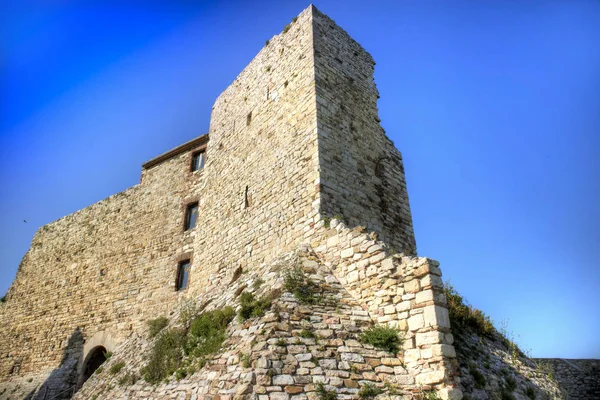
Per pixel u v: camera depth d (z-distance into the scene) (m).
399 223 15.64
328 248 11.80
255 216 15.84
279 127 16.36
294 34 17.55
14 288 28.69
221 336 10.25
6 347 25.97
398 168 17.08
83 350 21.81
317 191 13.13
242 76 21.11
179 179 23.70
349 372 8.34
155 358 11.93
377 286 10.05
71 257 26.62
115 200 26.64
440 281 9.10
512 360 11.68
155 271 21.48
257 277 12.34
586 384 21.00
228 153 20.05
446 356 8.20
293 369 8.12
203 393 8.66
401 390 8.21
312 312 9.70
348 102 16.17
